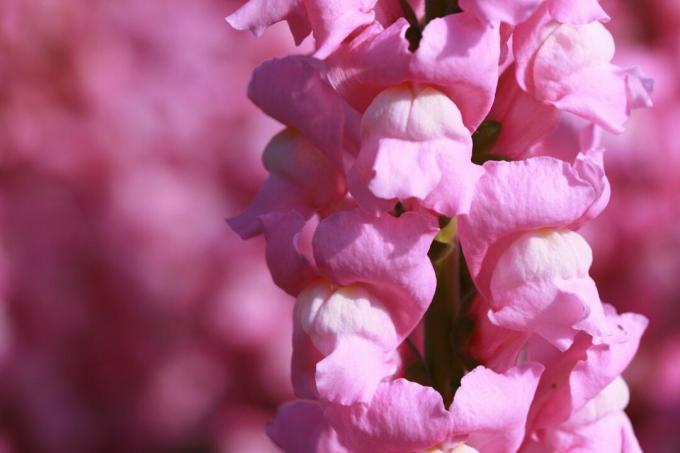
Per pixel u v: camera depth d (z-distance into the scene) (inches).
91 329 43.6
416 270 23.0
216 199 45.6
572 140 24.6
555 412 24.2
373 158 22.9
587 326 23.0
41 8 44.1
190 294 43.8
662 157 38.9
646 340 38.8
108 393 43.7
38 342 43.3
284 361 43.2
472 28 22.7
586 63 23.4
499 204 23.1
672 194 39.0
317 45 23.0
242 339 43.1
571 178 23.0
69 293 43.7
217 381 43.6
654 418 38.3
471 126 23.1
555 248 23.2
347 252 23.1
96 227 44.5
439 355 24.3
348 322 23.2
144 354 43.7
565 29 23.4
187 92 47.1
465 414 23.2
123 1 48.2
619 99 23.4
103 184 45.3
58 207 44.6
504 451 23.5
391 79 22.9
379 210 22.9
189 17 49.1
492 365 24.0
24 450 42.6
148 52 47.6
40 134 45.1
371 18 23.0
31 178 45.1
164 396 43.5
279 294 44.0
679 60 39.3
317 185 24.3
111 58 46.6
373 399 23.2
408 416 23.1
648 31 39.8
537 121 23.8
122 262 43.8
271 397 43.5
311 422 25.0
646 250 38.7
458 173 22.7
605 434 24.3
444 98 22.9
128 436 43.6
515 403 23.3
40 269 43.6
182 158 46.2
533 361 24.1
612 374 24.1
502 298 23.3
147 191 45.1
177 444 43.6
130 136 46.0
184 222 44.9
